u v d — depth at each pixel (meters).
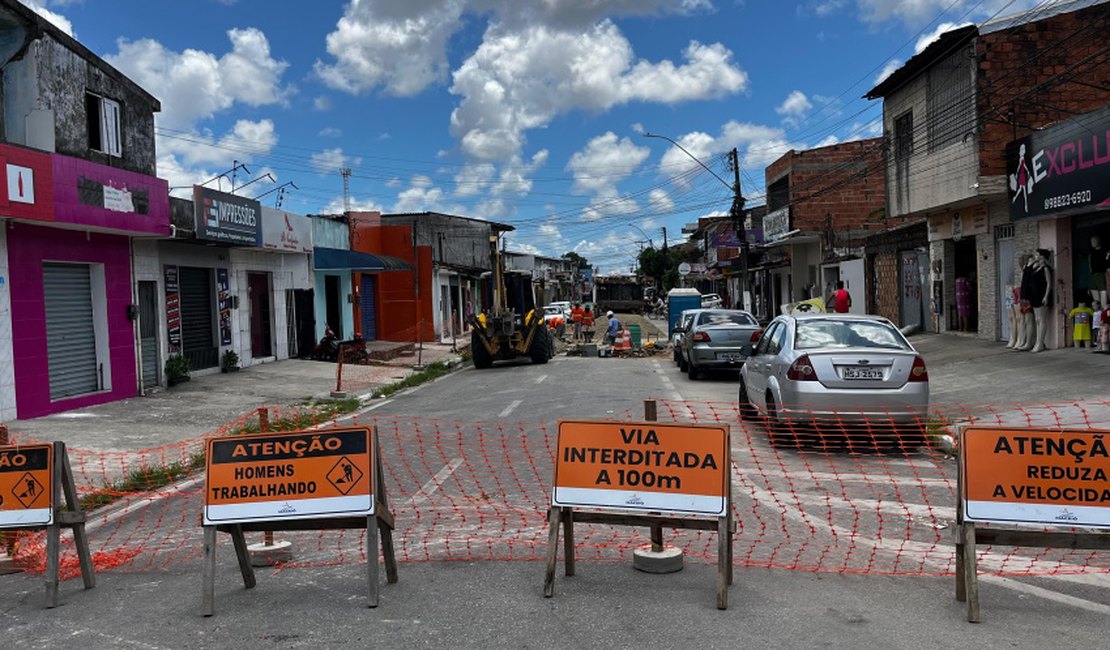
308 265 25.39
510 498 7.88
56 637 4.82
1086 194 14.30
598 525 7.01
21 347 13.31
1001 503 4.83
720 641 4.45
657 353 28.70
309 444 5.32
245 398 16.75
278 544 6.31
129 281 16.36
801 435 9.78
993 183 17.36
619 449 5.32
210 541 5.19
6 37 13.95
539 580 5.55
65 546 7.00
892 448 9.77
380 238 34.41
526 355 25.02
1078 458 4.84
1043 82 17.16
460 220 47.50
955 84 18.59
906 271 25.48
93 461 10.62
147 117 17.36
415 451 10.47
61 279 14.67
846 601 5.05
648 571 5.68
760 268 43.22
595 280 82.56
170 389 17.50
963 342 19.59
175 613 5.15
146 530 7.47
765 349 11.23
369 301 33.62
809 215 34.12
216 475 5.28
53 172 13.03
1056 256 16.06
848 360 9.52
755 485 8.21
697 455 5.21
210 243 18.92
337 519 5.27
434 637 4.60
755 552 6.11
